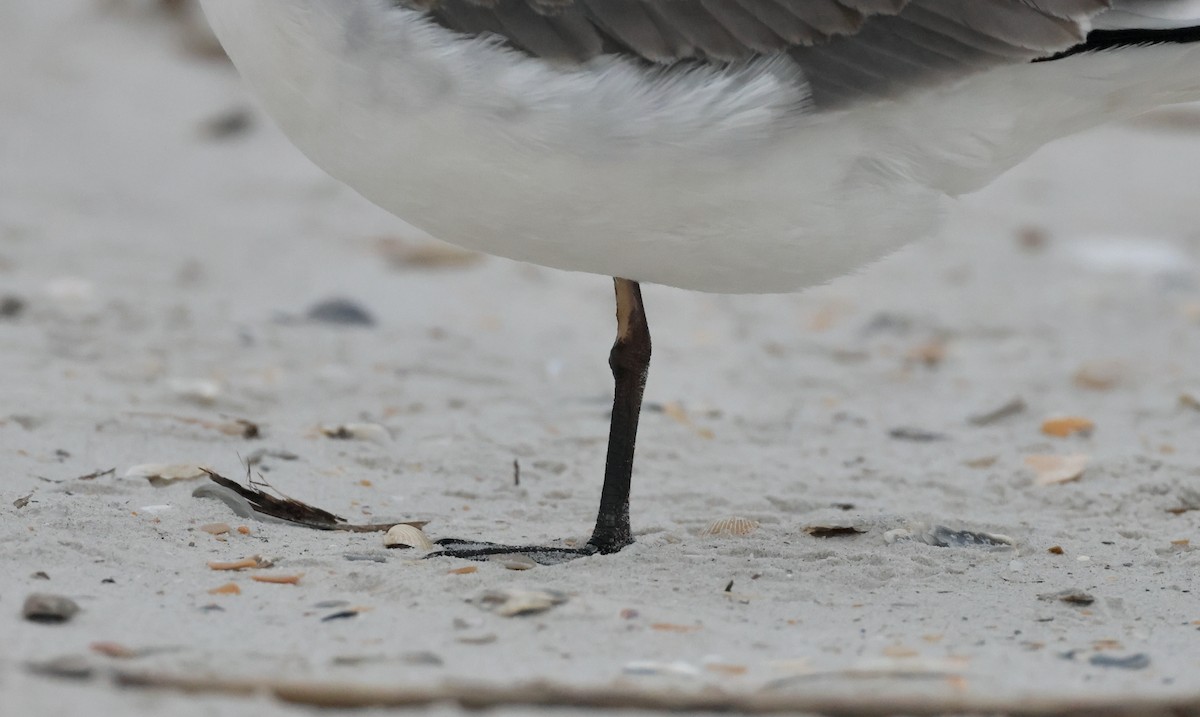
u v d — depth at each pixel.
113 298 18.20
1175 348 18.09
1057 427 14.59
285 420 13.82
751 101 8.42
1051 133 9.27
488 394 15.34
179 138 28.70
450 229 9.16
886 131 8.88
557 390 15.80
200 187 25.59
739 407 15.55
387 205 9.21
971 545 10.71
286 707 7.01
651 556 9.95
